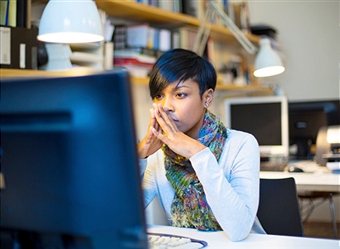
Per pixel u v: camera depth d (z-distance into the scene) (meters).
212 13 3.36
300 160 3.38
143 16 3.10
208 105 1.33
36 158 0.62
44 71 2.10
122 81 0.55
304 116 3.44
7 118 0.63
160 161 1.44
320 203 4.48
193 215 1.27
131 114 0.56
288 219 1.69
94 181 0.58
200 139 1.31
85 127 0.58
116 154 0.56
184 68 1.25
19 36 2.08
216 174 1.12
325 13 4.57
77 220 0.60
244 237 1.14
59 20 1.84
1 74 2.00
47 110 0.60
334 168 2.61
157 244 1.04
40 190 0.62
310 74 4.64
